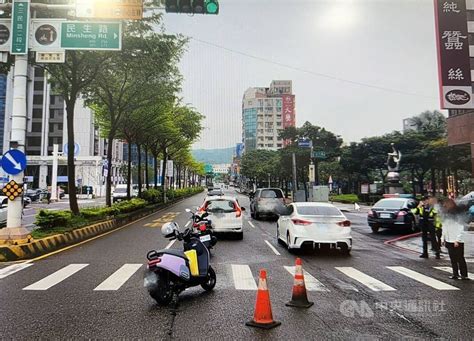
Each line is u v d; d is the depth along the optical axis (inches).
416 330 218.1
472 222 736.3
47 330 214.2
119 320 231.3
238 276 350.6
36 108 3122.5
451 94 833.5
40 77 3122.5
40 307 255.3
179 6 363.9
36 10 522.0
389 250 520.4
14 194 466.0
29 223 862.5
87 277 340.8
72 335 207.3
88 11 426.9
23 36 484.7
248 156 3093.0
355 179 2269.9
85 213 730.2
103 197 2610.7
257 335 208.7
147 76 821.2
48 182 2992.1
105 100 930.7
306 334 210.8
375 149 1825.8
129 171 1158.3
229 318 236.2
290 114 3567.9
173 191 1884.8
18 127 482.3
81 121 3048.7
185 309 254.1
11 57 586.6
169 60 785.6
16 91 486.9
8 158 465.7
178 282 275.6
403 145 1755.7
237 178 4392.2
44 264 400.2
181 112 1499.8
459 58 839.1
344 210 1275.8
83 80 788.0
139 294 287.6
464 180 1856.5
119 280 328.8
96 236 625.6
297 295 264.1
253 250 499.8
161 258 267.1
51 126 3125.0
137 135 1211.9
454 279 347.3
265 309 223.9
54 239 507.8
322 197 1384.1
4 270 370.9
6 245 434.0
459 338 206.4
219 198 613.0
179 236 300.5
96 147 3228.3
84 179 2935.5
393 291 303.9
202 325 223.5
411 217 695.7
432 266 410.9
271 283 326.0
